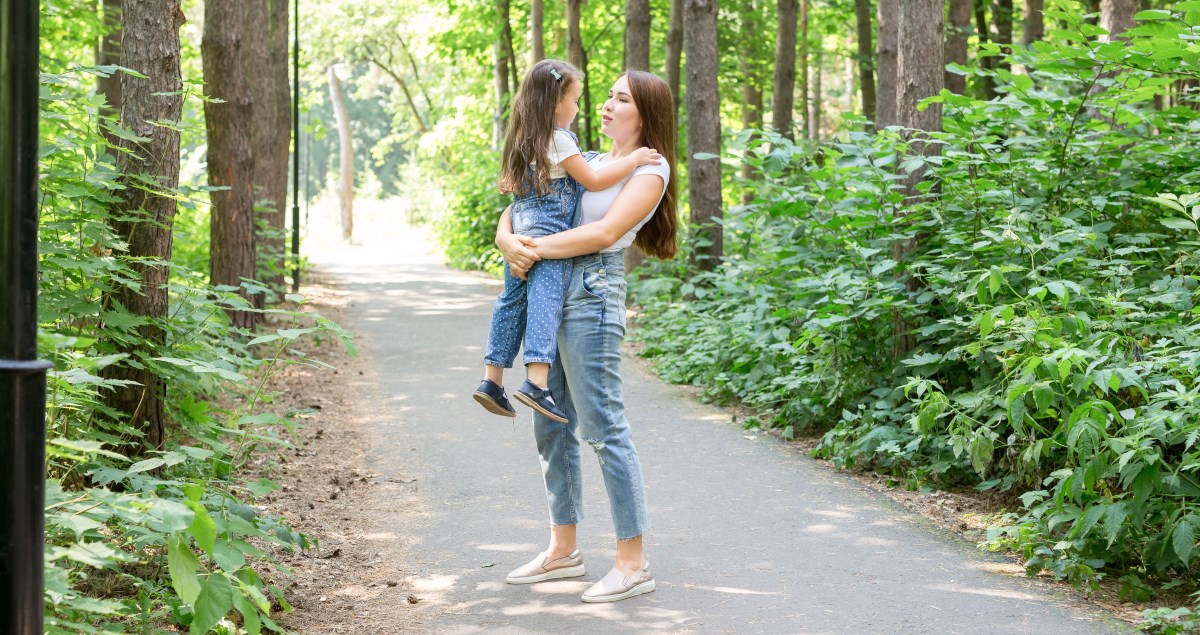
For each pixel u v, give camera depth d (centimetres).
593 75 2248
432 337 1117
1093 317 517
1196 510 394
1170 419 394
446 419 714
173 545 273
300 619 363
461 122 2841
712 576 410
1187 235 602
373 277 1950
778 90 1614
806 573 413
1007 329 491
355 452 621
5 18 211
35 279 218
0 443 213
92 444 252
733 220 1071
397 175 7150
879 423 594
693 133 1131
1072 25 599
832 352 643
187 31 2067
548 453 402
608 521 485
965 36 1296
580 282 380
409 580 406
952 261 598
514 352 393
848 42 2542
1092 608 378
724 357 806
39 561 220
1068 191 624
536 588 397
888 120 1183
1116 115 627
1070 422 407
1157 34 566
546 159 375
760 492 535
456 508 507
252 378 816
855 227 675
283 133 1420
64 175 429
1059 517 415
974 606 378
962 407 539
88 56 1702
